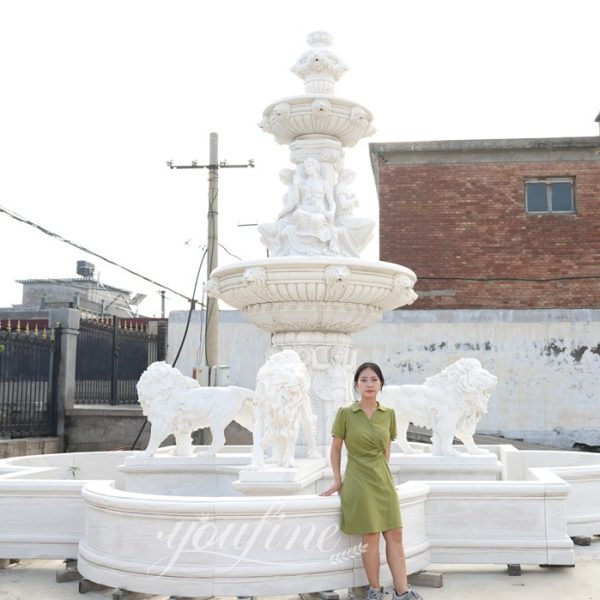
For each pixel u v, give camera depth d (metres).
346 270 6.13
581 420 13.74
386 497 4.35
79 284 31.48
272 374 5.22
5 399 12.70
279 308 6.53
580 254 15.95
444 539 5.19
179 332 15.10
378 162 16.59
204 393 6.50
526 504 5.18
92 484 5.11
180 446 6.62
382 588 4.36
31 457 7.41
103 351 15.84
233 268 6.40
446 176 16.42
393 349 14.27
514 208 16.20
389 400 6.69
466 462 6.38
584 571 5.21
